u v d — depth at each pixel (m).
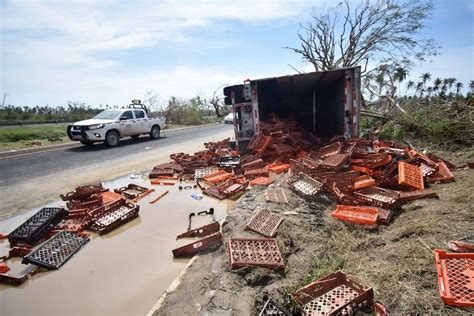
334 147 7.47
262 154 8.64
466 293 2.57
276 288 3.06
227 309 2.81
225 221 4.82
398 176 5.73
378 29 16.20
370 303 2.69
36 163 10.82
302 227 4.33
